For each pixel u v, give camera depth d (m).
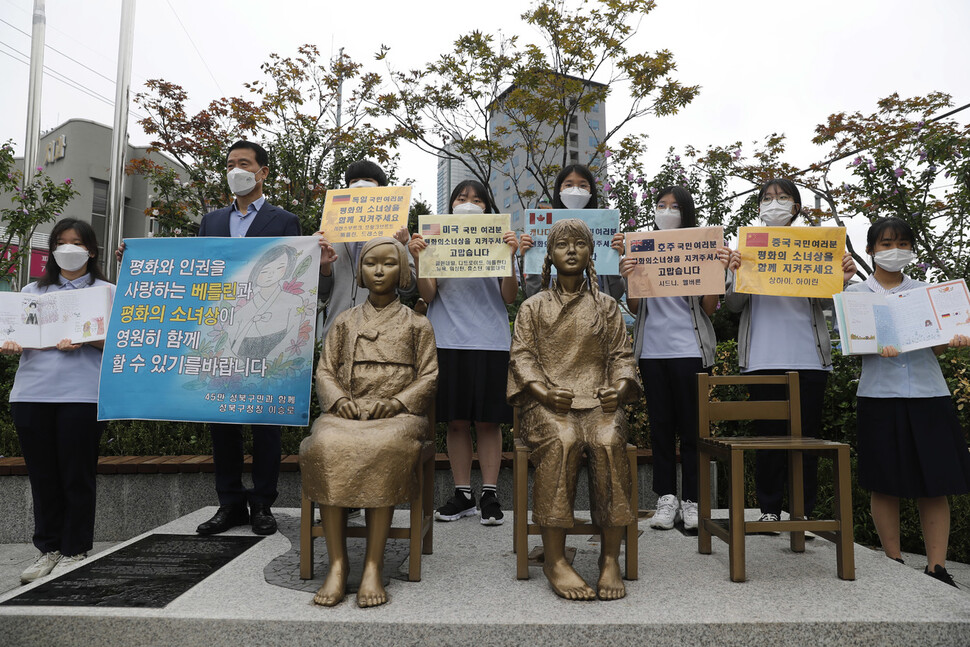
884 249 3.48
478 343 3.73
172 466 4.65
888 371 3.33
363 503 2.43
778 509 3.46
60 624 2.36
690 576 2.82
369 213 3.60
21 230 7.40
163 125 9.17
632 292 3.53
